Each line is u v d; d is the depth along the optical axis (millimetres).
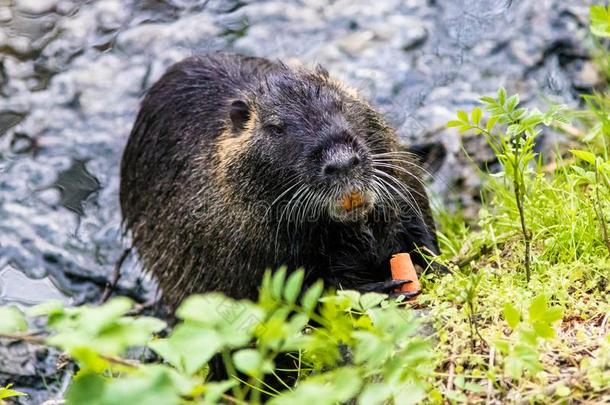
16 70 15125
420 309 8289
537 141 11906
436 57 14031
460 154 12391
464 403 6598
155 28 15352
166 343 5219
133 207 11102
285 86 8883
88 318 4805
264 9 15273
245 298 9180
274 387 8734
